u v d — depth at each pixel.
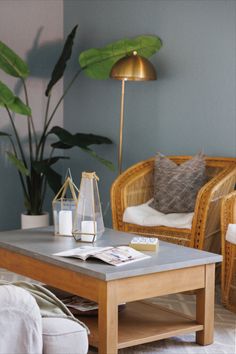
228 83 5.24
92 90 6.39
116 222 5.10
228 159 5.09
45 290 2.49
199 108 5.46
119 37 6.11
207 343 3.69
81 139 5.98
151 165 5.34
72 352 2.23
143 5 5.86
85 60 6.03
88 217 3.94
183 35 5.54
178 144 5.65
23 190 6.08
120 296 3.28
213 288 3.67
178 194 5.05
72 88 6.60
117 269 3.28
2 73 6.27
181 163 5.34
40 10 6.47
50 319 2.27
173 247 3.82
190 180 5.04
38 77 6.51
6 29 6.27
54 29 6.58
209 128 5.40
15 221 6.44
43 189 6.57
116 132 6.18
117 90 6.14
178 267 3.46
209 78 5.38
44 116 6.58
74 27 6.39
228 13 5.21
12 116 6.34
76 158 6.62
